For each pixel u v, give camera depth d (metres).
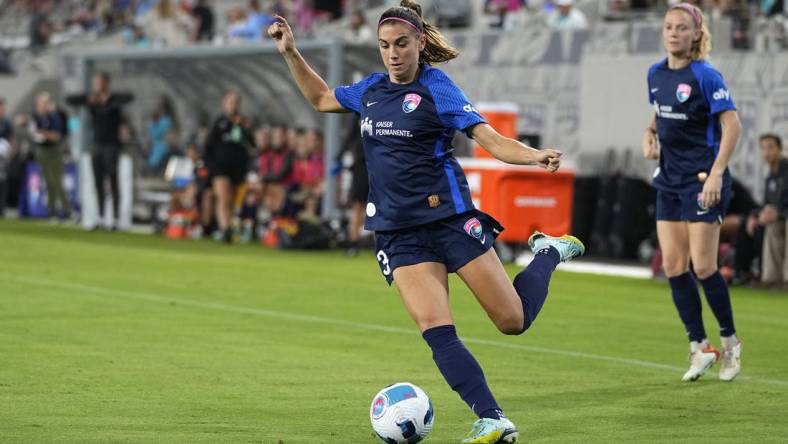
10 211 109.88
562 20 79.06
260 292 51.34
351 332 40.19
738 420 26.62
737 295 55.28
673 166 32.34
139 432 24.05
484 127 22.62
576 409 27.84
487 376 32.44
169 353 34.81
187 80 90.06
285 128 82.31
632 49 71.62
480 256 23.05
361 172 69.31
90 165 89.38
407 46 23.00
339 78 78.56
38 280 53.50
